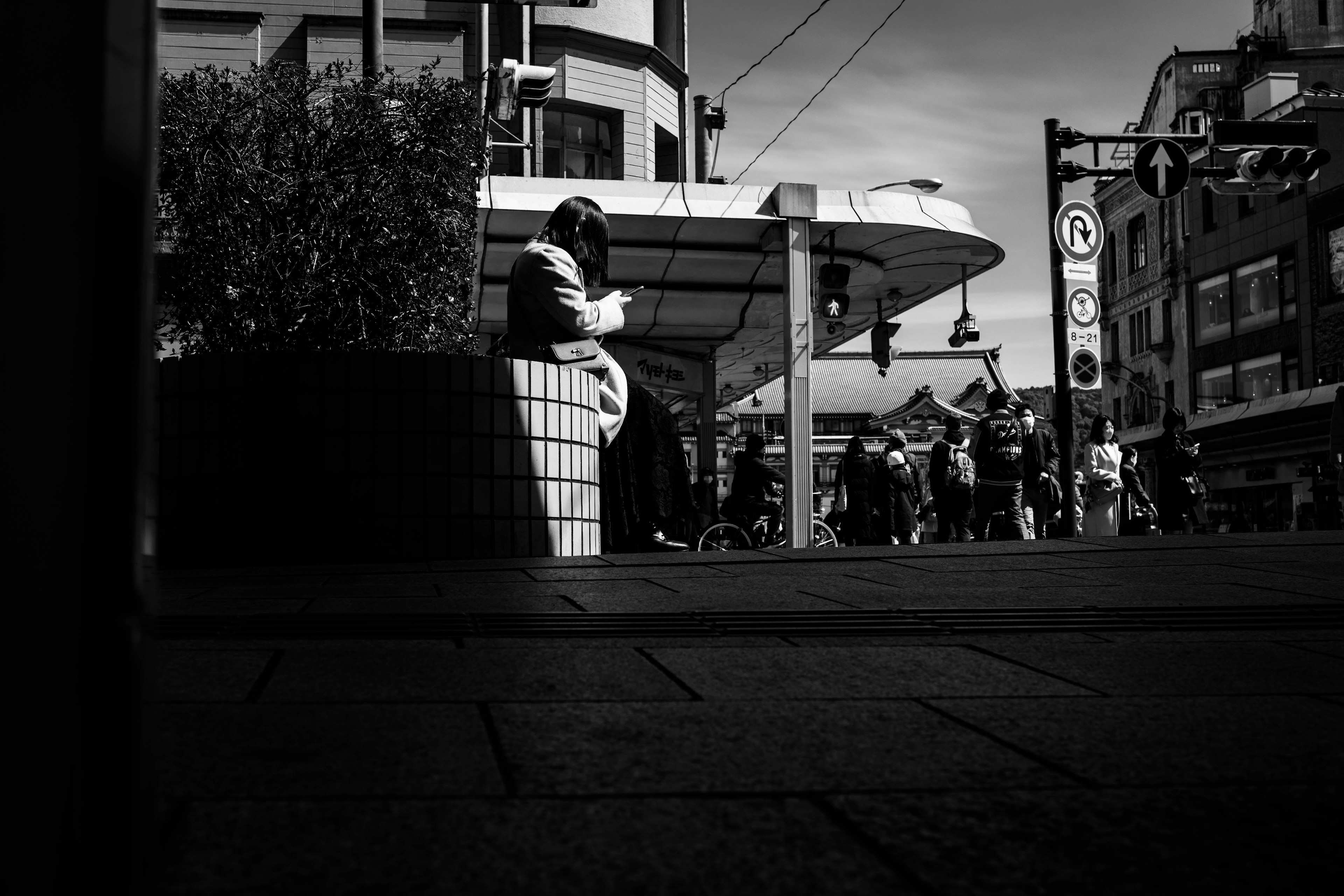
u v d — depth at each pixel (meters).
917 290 21.53
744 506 13.55
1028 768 2.10
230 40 22.23
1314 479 22.70
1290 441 39.72
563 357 8.45
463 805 1.81
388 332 7.75
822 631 3.92
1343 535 8.02
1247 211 47.47
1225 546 7.30
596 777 2.00
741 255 18.16
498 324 21.56
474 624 4.00
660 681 2.94
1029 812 1.81
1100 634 3.90
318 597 4.82
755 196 16.72
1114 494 13.62
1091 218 16.44
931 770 2.07
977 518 13.41
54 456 1.05
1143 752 2.23
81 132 1.06
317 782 1.94
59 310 1.06
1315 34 60.12
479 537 7.35
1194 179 51.06
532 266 8.35
